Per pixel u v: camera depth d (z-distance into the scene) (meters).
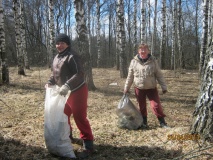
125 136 4.72
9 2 32.03
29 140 4.48
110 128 5.18
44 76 15.27
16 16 15.06
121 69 14.11
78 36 9.55
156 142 4.30
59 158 3.80
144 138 4.56
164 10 19.64
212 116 3.83
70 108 3.91
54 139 3.74
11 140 4.43
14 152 3.96
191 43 32.09
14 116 6.13
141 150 4.06
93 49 43.12
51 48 17.00
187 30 32.19
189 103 7.75
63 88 3.59
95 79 13.89
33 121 5.71
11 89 10.04
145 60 5.14
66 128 3.79
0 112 6.51
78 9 9.35
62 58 3.83
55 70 3.90
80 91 3.80
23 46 20.44
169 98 8.51
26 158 3.77
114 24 39.47
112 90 10.05
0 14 10.60
